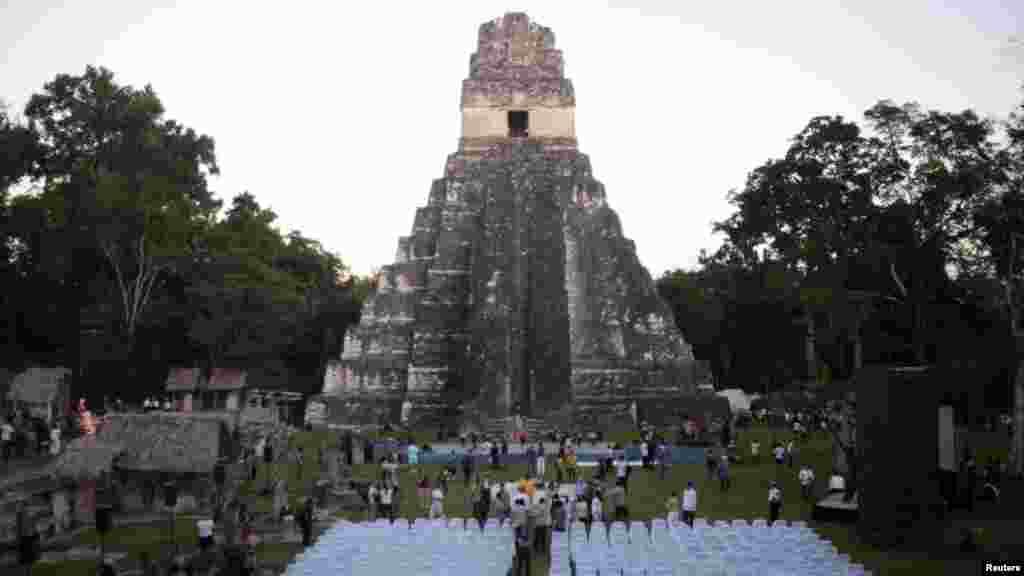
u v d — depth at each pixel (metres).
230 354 84.75
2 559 33.50
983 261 52.75
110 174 78.56
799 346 98.44
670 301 110.75
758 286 62.88
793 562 30.09
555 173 85.31
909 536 35.22
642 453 57.41
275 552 35.00
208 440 42.25
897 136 51.78
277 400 79.75
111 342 80.94
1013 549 34.00
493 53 89.81
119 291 86.94
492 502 42.91
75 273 85.88
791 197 53.12
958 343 56.06
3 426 52.88
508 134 87.88
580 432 71.69
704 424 74.69
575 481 50.91
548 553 34.88
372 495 41.69
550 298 77.00
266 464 50.09
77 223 78.25
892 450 35.75
